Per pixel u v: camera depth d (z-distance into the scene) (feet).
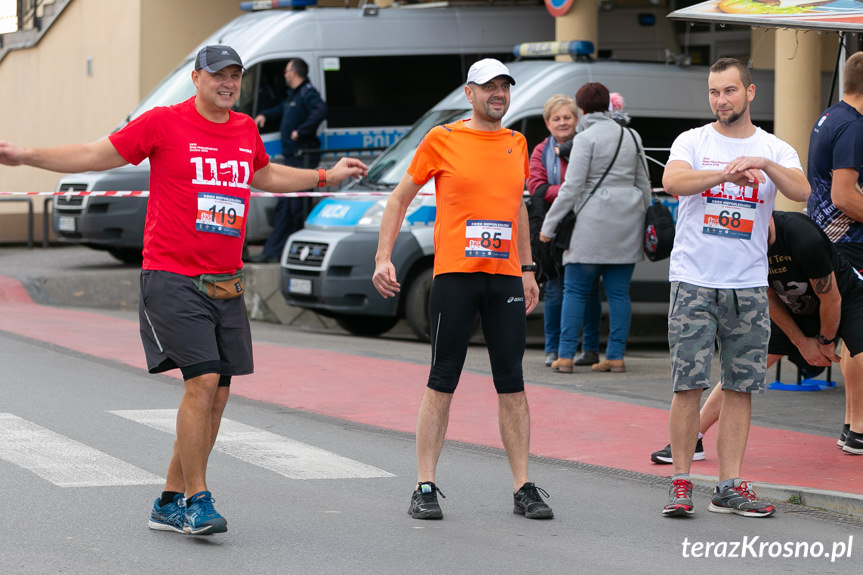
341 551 30.07
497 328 33.76
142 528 31.73
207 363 30.48
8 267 95.81
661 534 32.27
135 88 122.83
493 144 33.47
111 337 67.77
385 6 99.55
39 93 139.44
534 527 32.78
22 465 38.22
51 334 67.87
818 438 43.98
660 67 76.23
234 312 31.60
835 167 39.96
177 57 123.95
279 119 90.43
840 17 41.19
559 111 57.82
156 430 44.34
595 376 58.18
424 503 33.42
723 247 33.53
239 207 31.19
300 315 86.22
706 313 33.71
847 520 34.04
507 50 94.58
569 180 56.13
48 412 47.03
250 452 41.52
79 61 131.64
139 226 91.15
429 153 33.60
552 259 58.18
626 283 58.49
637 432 45.75
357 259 71.36
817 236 37.81
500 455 42.34
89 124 130.21
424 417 33.76
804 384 55.83
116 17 125.18
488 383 56.49
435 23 93.20
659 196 73.46
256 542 30.73
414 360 63.36
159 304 30.55
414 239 70.44
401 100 92.22
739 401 34.76
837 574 28.99
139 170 91.45
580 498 36.27
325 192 77.36
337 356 63.82
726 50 111.96
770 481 37.35
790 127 75.92
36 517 32.42
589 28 93.66
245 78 89.86
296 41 90.89
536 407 50.34
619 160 56.44
